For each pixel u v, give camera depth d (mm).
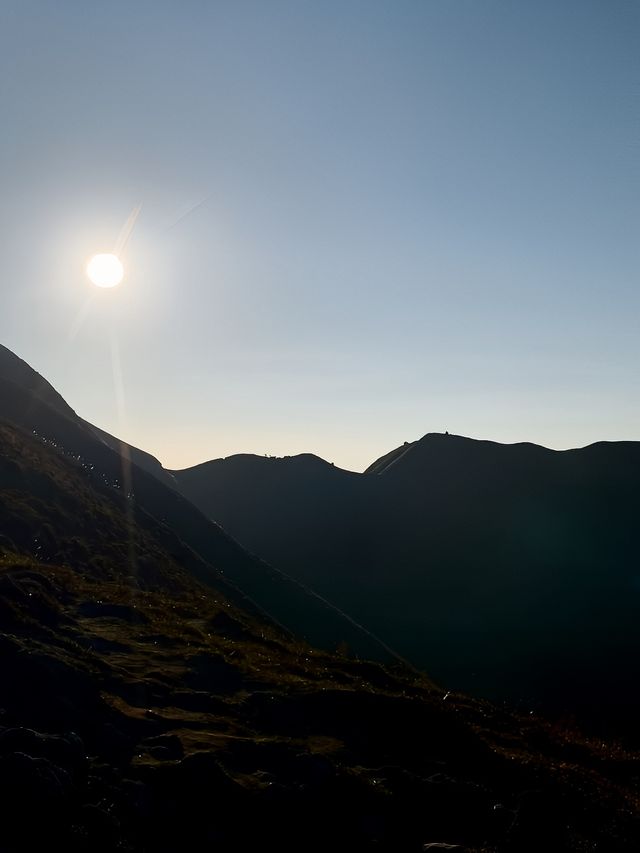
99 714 14195
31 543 39250
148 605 28688
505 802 14805
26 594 19906
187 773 12500
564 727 25922
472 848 12391
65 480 56375
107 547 46375
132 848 10641
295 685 19375
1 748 11422
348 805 13172
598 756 22078
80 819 10609
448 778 14977
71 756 11828
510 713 25703
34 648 15359
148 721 14664
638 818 16094
